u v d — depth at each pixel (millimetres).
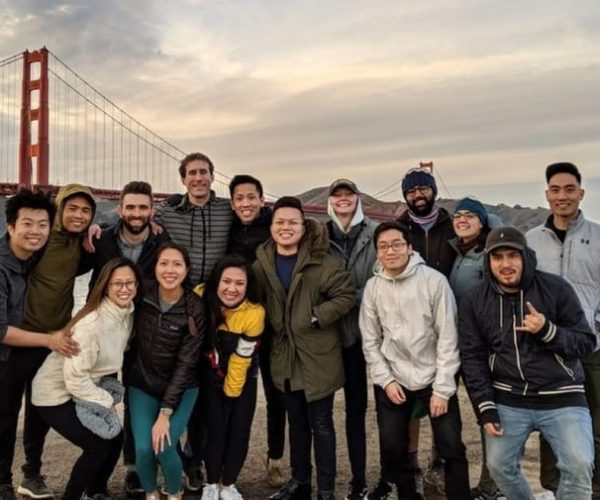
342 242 3377
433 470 3422
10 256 2916
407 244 2924
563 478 2578
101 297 2932
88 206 3148
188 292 3047
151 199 3297
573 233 2969
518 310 2664
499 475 2689
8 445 3107
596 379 2891
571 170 2945
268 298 3164
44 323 3137
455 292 3148
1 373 2928
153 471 2914
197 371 3062
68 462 3758
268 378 3389
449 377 2822
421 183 3297
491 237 2693
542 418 2635
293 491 3121
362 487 3199
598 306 2924
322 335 3102
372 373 2979
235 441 3078
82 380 2846
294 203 3137
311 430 3203
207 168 3502
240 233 3523
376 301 2998
